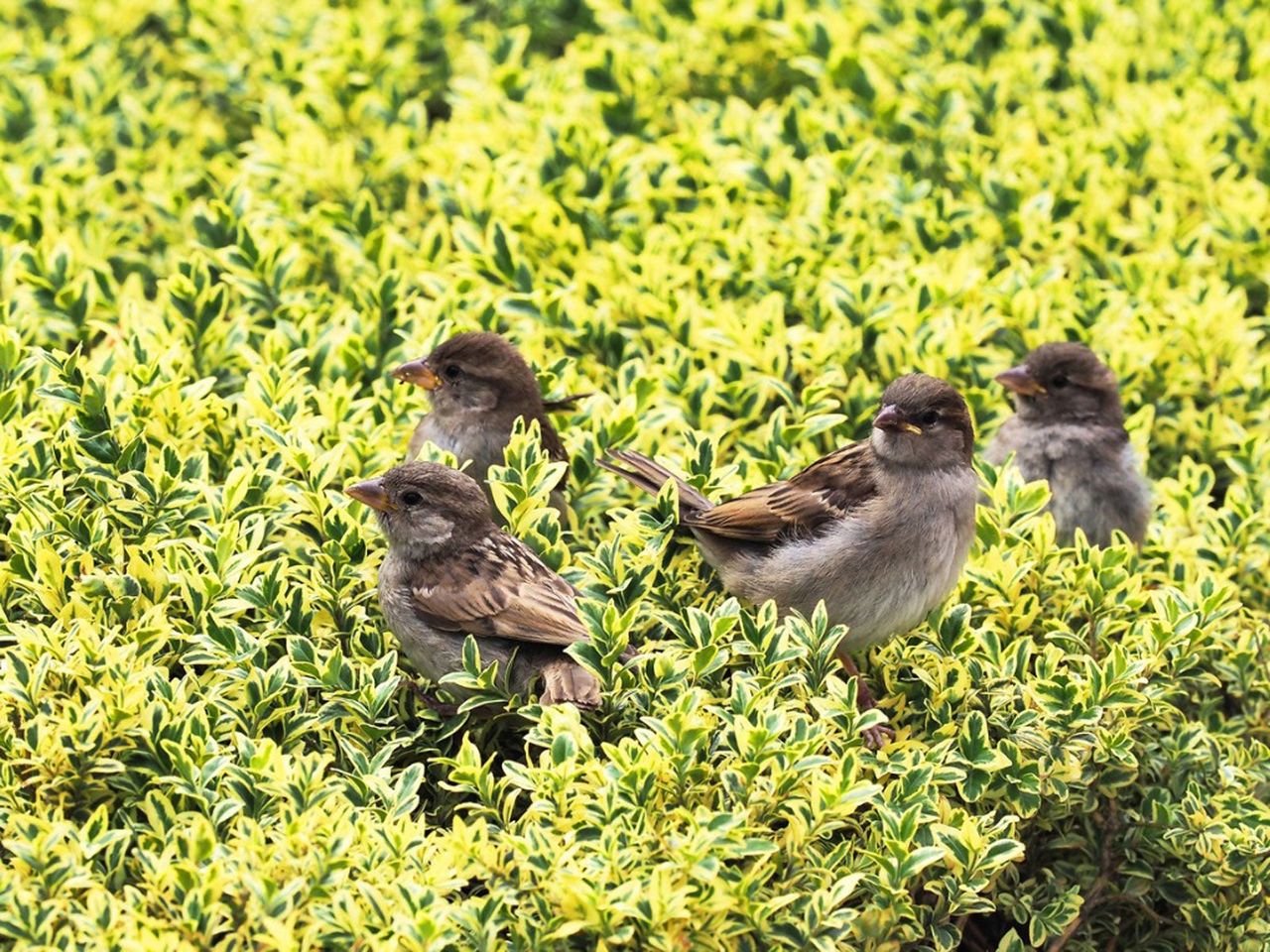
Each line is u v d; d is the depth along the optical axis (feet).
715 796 29.96
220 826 29.14
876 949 29.37
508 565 33.78
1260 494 43.04
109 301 45.60
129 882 28.48
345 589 34.78
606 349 44.93
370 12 60.44
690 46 59.36
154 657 32.73
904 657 35.22
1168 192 53.21
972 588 36.50
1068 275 50.55
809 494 34.96
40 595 32.83
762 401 42.52
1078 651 36.22
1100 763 34.24
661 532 35.45
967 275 46.47
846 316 45.27
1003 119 55.88
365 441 38.65
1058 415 42.04
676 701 31.19
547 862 27.55
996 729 33.58
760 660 32.32
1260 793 37.35
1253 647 38.47
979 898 30.22
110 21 61.00
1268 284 49.98
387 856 28.12
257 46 59.57
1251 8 62.44
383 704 31.81
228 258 45.37
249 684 31.27
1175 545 41.16
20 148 53.26
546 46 63.52
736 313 46.75
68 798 29.86
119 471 35.96
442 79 60.85
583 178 50.96
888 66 58.54
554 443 41.06
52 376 38.88
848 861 29.73
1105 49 58.13
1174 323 47.75
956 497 34.47
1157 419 46.39
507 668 33.04
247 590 33.47
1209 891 34.19
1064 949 34.68
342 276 48.42
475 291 45.42
